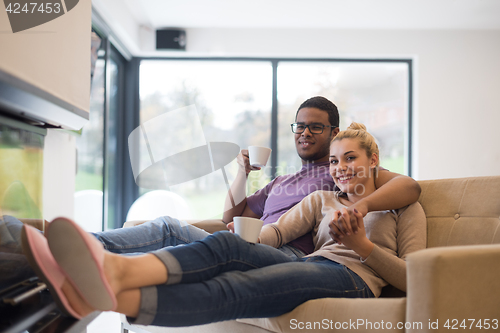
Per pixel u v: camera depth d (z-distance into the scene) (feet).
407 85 15.80
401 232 4.17
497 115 15.26
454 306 2.80
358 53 15.44
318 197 4.74
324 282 3.56
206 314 3.02
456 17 14.44
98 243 2.72
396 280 3.66
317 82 15.87
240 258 3.46
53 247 2.59
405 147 15.75
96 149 12.57
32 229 2.81
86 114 4.98
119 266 2.76
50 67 3.94
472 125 15.28
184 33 15.37
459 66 15.38
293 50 15.49
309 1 13.39
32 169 4.27
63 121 4.43
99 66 12.61
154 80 15.96
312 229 4.81
